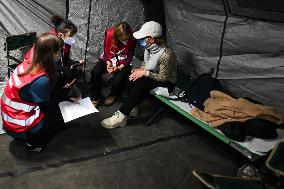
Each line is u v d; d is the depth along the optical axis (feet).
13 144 9.24
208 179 6.72
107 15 13.00
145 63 11.30
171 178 8.98
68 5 12.24
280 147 7.74
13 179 7.95
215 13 11.25
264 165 8.68
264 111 9.02
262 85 10.27
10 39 10.48
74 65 10.95
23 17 12.25
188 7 12.28
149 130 11.07
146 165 9.34
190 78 12.86
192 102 10.64
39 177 8.17
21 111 8.03
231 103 9.38
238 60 10.87
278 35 9.44
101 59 11.87
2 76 12.35
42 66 7.61
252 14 10.00
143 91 10.47
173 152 10.12
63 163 8.82
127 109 10.50
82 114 9.18
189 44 12.73
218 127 9.21
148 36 10.09
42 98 7.68
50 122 8.41
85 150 9.52
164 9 13.60
